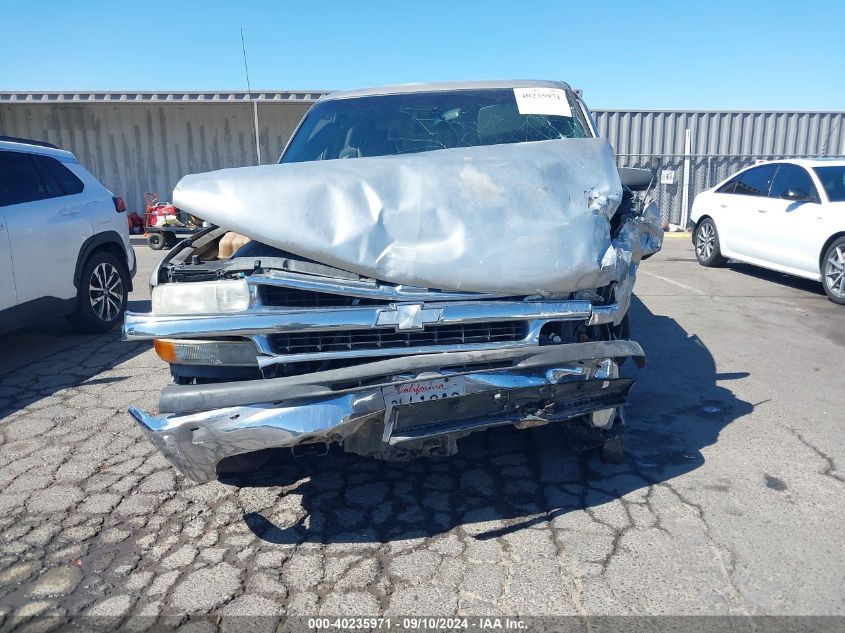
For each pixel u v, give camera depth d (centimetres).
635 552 299
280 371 295
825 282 796
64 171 657
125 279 723
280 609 268
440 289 295
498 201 304
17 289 565
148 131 1739
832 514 327
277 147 1762
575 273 302
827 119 1705
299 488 365
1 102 1596
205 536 321
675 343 622
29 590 283
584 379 309
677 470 374
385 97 465
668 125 1698
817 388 501
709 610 262
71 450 414
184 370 309
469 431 300
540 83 468
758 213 920
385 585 281
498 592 275
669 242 1428
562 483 362
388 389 281
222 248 344
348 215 293
